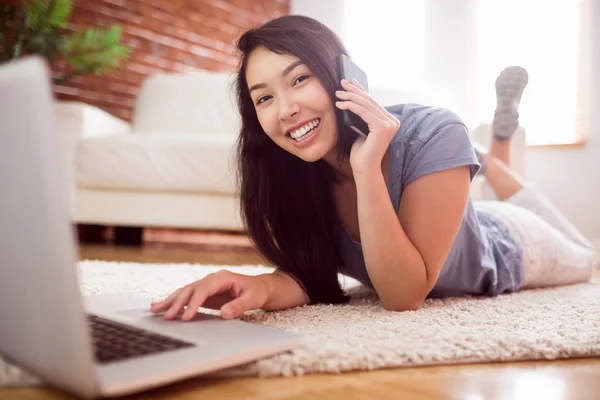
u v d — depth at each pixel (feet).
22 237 1.72
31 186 1.64
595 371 2.75
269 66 3.43
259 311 3.79
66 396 2.08
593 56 11.11
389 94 10.31
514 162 9.33
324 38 3.59
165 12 14.52
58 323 1.72
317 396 2.21
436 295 4.58
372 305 4.07
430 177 3.71
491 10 12.81
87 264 6.20
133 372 1.92
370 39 15.05
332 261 4.18
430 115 3.96
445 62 13.58
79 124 9.87
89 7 13.24
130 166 9.46
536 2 12.01
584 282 6.33
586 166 11.07
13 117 1.64
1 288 1.90
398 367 2.65
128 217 9.64
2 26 10.88
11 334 1.96
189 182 9.38
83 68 11.77
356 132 3.61
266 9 16.48
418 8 14.26
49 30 11.25
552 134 11.56
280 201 4.07
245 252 9.97
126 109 14.03
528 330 3.25
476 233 4.45
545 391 2.39
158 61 14.48
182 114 11.57
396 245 3.51
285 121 3.48
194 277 5.64
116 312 2.90
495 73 12.77
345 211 4.18
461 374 2.59
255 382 2.35
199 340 2.42
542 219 6.27
